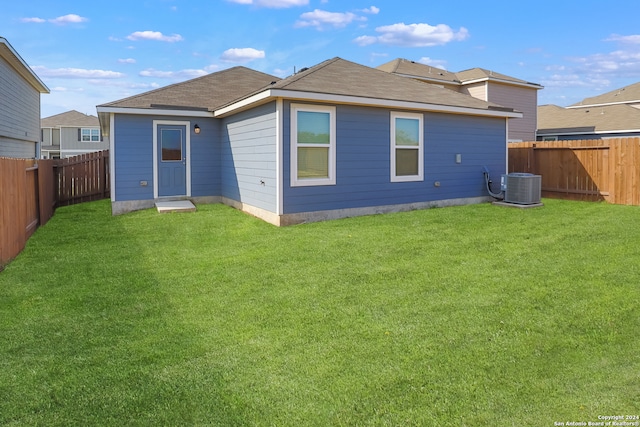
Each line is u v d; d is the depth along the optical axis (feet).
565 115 96.32
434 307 14.87
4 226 21.57
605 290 15.89
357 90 32.17
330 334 13.11
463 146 38.17
